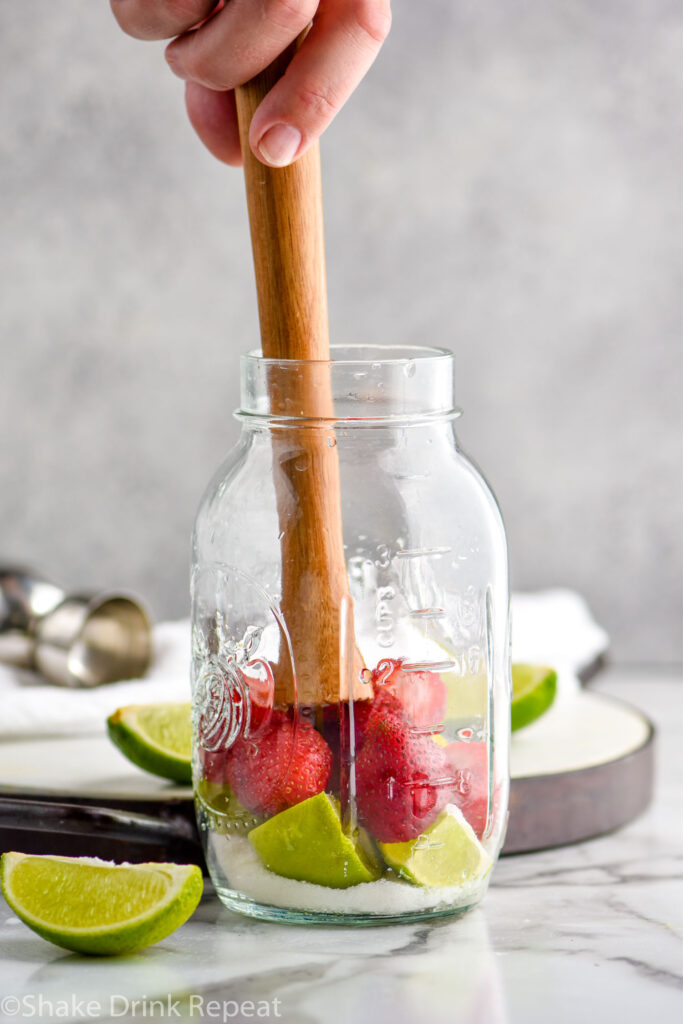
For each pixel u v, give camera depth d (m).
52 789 0.77
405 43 1.27
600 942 0.69
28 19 1.26
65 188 1.29
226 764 0.70
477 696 0.70
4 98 1.27
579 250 1.30
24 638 0.99
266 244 0.70
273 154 0.68
